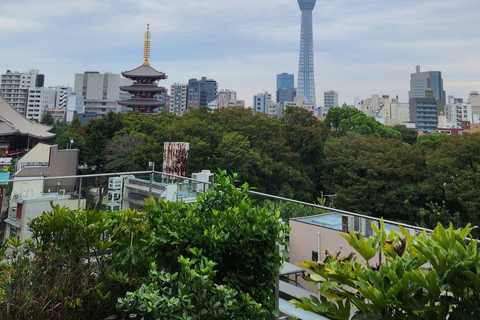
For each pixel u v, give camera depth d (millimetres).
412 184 33031
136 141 34406
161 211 2650
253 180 34812
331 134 52594
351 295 1670
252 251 2264
